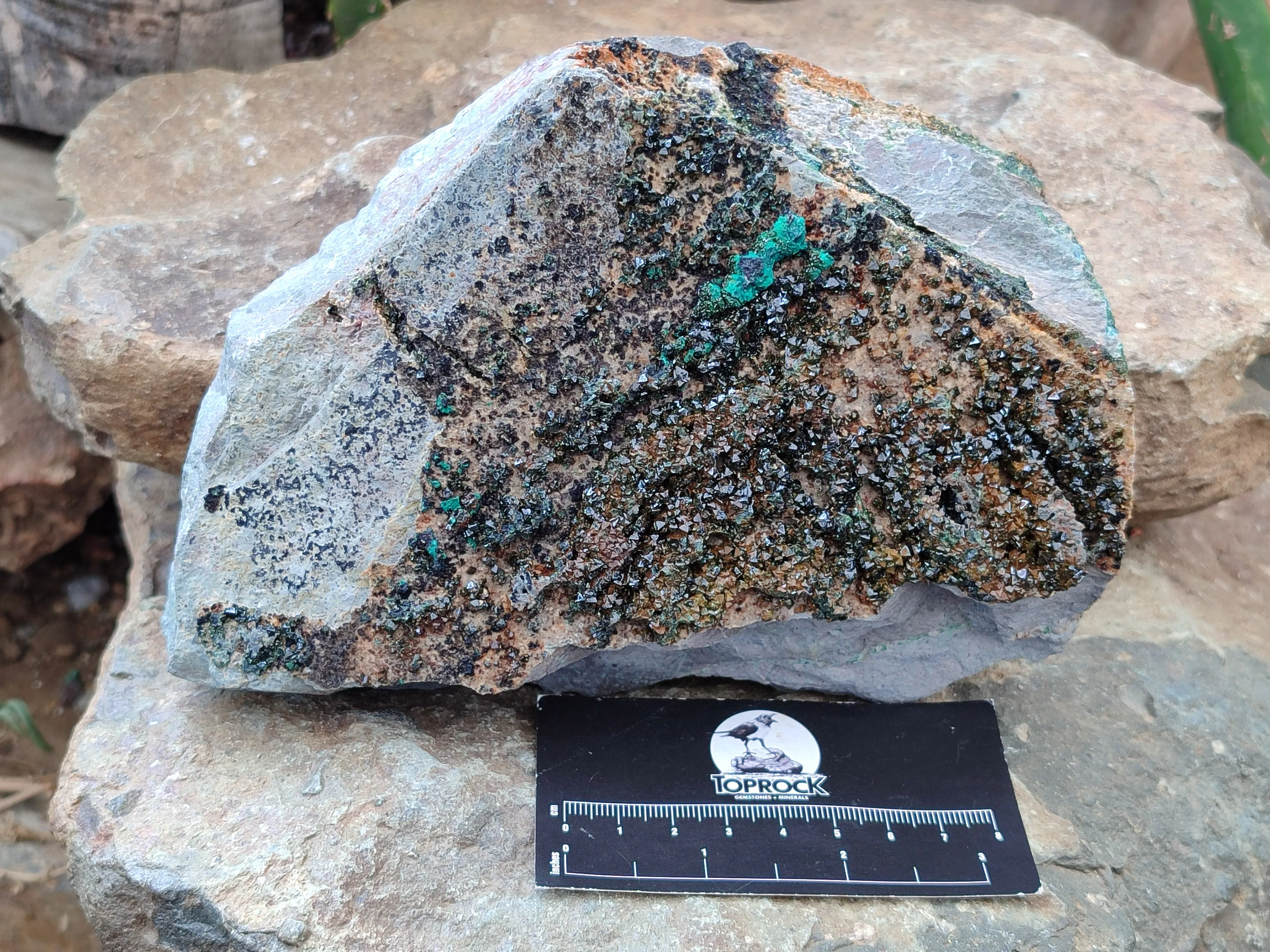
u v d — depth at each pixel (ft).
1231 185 0.92
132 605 0.88
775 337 0.61
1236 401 0.84
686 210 0.60
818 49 1.08
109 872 0.64
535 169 0.59
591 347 0.62
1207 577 0.95
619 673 0.74
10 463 1.05
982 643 0.72
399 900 0.64
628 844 0.67
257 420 0.63
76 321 0.82
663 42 0.64
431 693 0.74
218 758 0.68
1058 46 1.08
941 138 0.65
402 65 1.07
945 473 0.63
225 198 0.96
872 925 0.65
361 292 0.61
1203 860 0.73
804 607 0.67
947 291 0.60
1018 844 0.69
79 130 1.00
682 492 0.64
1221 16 1.10
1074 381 0.61
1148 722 0.79
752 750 0.72
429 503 0.63
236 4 1.15
